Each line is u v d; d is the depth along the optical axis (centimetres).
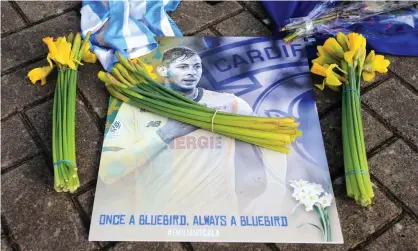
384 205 123
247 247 115
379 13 158
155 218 117
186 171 125
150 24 155
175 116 131
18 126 134
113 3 154
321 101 142
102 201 119
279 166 127
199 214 118
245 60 149
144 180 123
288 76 146
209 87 142
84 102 139
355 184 119
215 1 166
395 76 150
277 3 164
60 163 119
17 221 117
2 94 140
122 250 114
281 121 125
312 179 125
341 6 157
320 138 133
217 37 154
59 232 116
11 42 153
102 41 149
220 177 124
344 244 116
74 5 164
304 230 117
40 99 140
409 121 139
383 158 131
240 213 118
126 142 129
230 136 130
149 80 134
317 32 155
